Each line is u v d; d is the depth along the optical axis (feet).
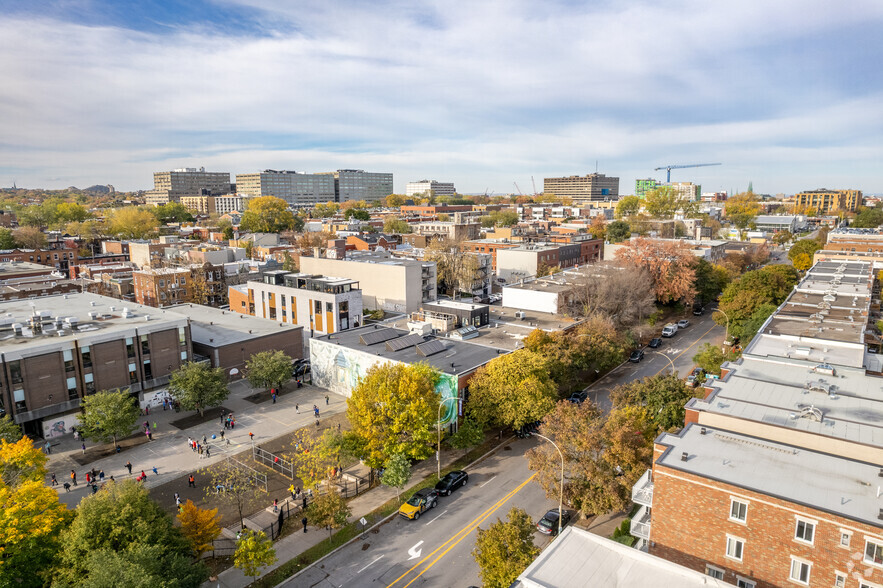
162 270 422.00
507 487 171.73
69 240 606.14
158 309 276.00
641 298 327.26
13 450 138.10
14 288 378.12
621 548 97.04
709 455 115.34
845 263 392.47
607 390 247.91
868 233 533.14
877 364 175.42
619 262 384.27
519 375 191.83
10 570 113.70
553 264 478.18
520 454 193.67
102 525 116.47
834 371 160.76
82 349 215.72
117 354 226.79
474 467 184.96
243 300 376.89
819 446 119.85
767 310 279.90
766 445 119.44
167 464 189.26
